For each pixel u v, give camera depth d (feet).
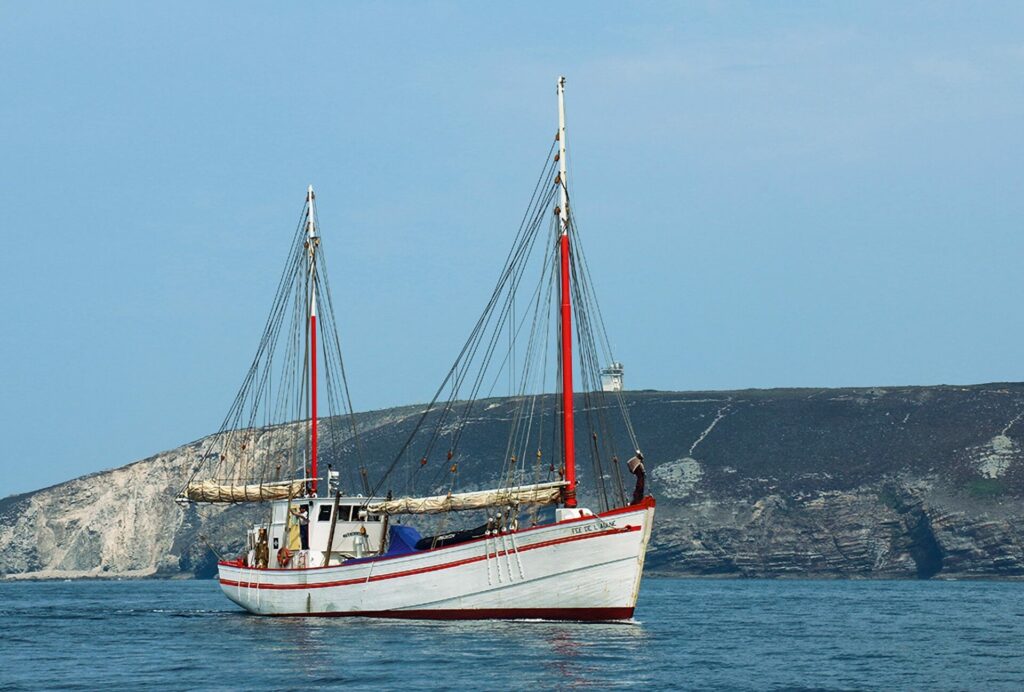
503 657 404.57
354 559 535.19
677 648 454.81
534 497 526.16
